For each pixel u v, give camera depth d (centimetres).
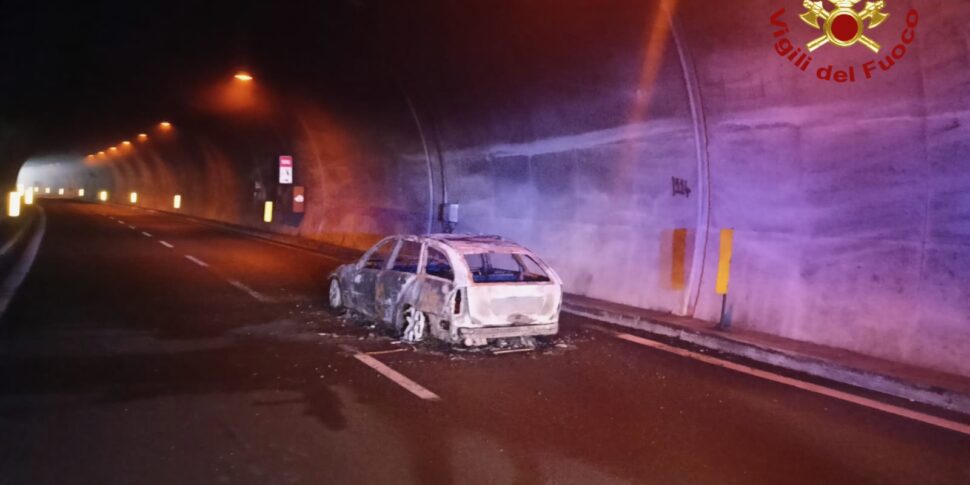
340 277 1162
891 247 838
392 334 989
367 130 2097
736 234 1045
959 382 712
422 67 1544
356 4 1334
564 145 1384
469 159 1733
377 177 2225
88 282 1452
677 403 693
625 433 601
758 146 983
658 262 1182
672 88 1071
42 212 4800
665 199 1174
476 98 1524
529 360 866
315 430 589
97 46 1670
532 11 1111
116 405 640
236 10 1376
